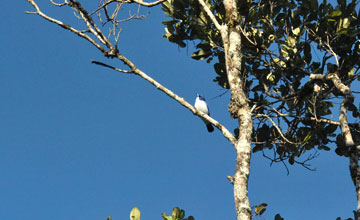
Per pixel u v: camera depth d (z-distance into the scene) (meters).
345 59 13.45
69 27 10.80
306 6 13.25
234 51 10.27
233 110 9.76
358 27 13.34
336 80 11.27
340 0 13.05
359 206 10.07
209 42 13.86
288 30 14.01
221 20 13.80
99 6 10.58
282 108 13.37
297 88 13.52
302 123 13.96
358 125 13.36
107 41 10.66
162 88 10.42
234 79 10.02
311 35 13.70
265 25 13.75
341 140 13.70
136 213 9.70
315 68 13.74
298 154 13.77
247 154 9.09
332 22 13.12
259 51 13.80
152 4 10.56
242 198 8.56
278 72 13.93
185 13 13.91
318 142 13.98
